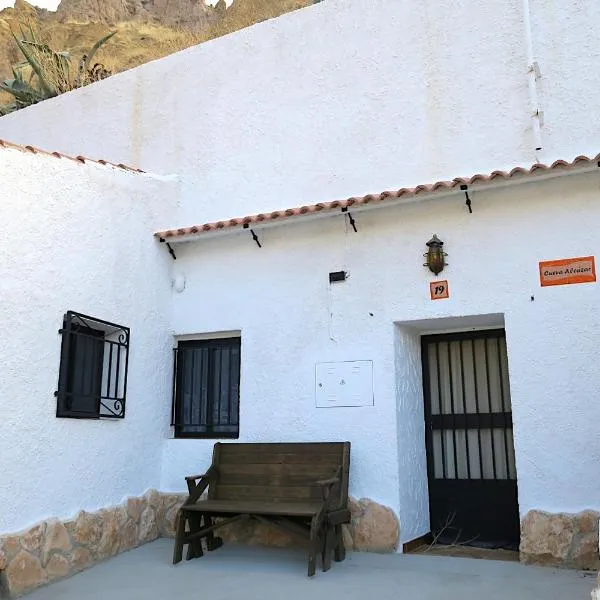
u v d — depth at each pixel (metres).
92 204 6.51
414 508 6.32
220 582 5.22
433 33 6.87
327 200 7.10
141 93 8.66
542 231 5.84
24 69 14.38
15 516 5.22
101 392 6.51
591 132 5.97
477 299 6.00
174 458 7.14
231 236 7.39
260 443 6.47
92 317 6.32
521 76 6.37
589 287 5.59
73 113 9.24
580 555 5.24
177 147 8.20
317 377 6.61
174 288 7.64
